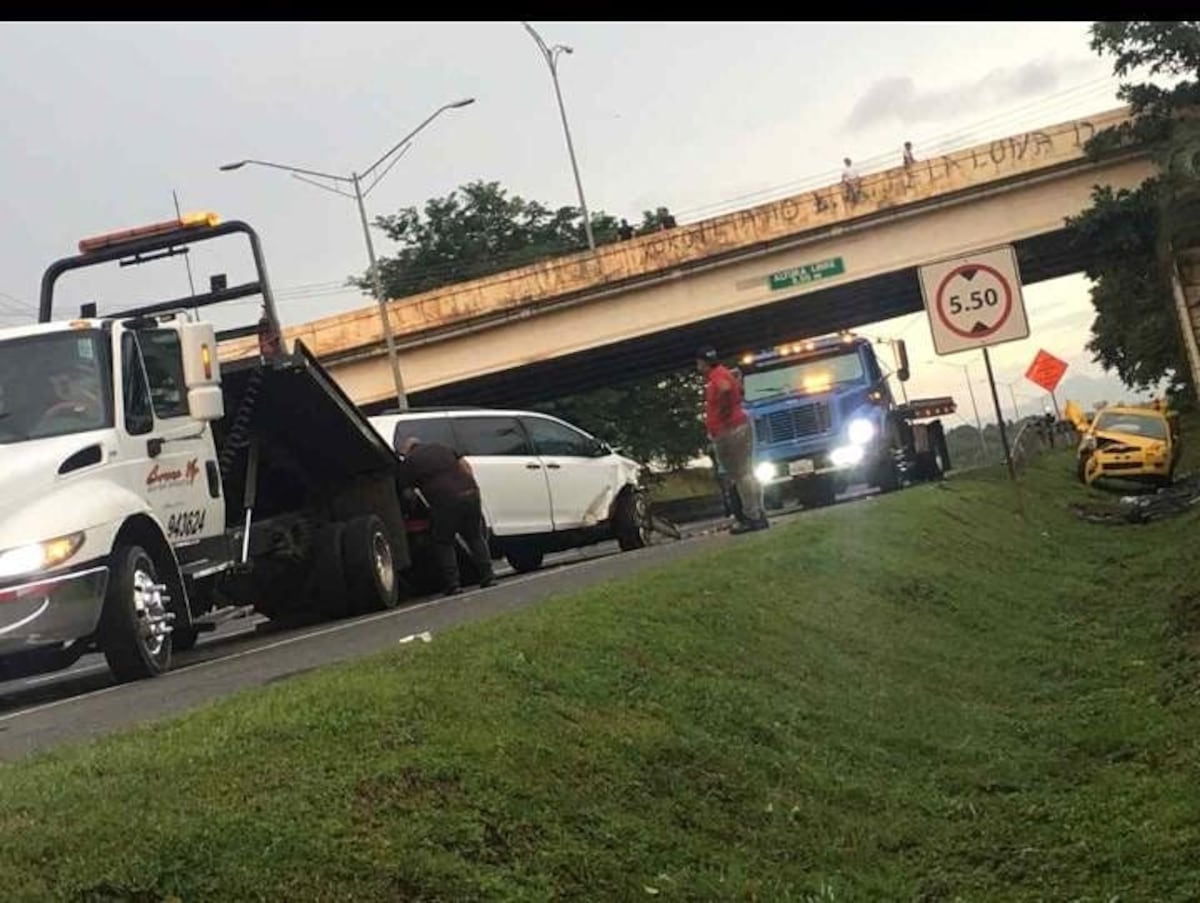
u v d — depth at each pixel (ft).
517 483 51.29
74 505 30.27
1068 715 27.14
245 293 40.27
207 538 37.22
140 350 35.32
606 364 153.17
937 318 51.06
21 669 31.27
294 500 44.24
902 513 46.42
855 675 27.43
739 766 20.29
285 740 16.63
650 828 17.39
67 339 33.32
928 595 35.94
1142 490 83.30
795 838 18.90
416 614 38.91
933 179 126.00
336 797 15.07
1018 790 22.50
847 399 75.05
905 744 24.11
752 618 28.37
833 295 138.21
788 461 75.36
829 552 36.70
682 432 208.03
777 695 24.32
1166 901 17.46
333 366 134.00
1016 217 126.52
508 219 207.92
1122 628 35.68
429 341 132.77
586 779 17.89
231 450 39.96
